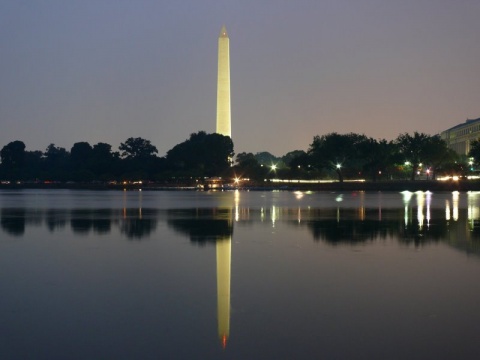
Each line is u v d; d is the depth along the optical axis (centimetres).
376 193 16300
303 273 2944
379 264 3186
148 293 2533
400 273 2930
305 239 4306
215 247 3881
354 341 1902
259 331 2003
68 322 2105
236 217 6394
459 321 2100
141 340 1917
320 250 3728
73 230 4988
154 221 5869
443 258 3384
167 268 3095
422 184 18675
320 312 2225
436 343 1878
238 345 1872
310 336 1950
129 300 2411
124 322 2105
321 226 5303
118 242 4153
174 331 2005
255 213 7056
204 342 1898
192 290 2584
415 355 1783
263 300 2406
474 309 2252
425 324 2069
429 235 4538
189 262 3272
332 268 3075
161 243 4094
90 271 3017
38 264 3222
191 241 4203
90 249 3797
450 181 18625
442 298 2422
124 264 3216
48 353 1808
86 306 2316
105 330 2016
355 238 4356
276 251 3684
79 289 2608
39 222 5769
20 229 5081
